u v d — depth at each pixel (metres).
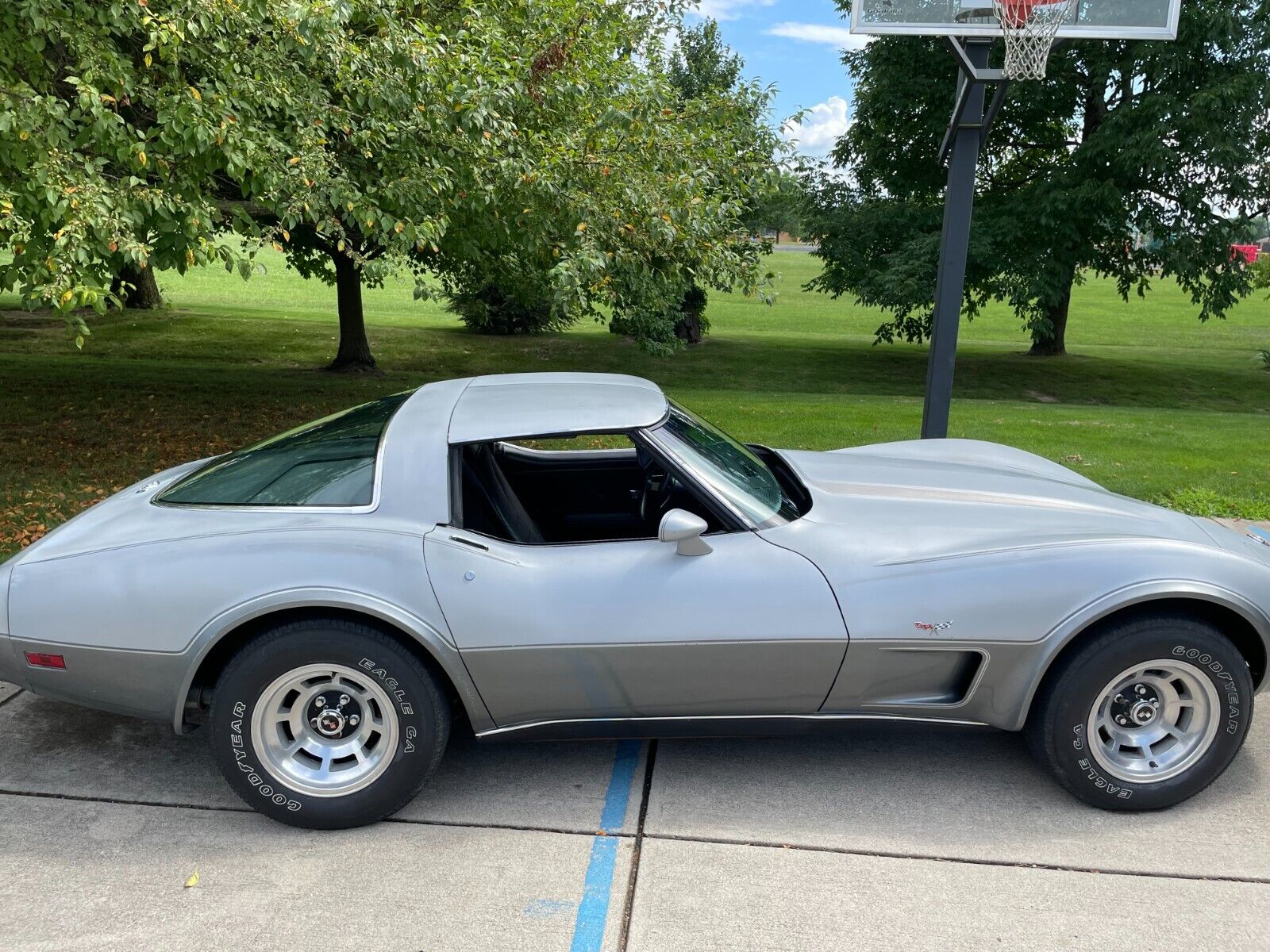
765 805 3.11
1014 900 2.64
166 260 5.29
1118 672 2.94
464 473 3.09
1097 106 19.33
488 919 2.55
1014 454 4.46
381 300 36.25
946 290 6.17
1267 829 2.99
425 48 5.66
